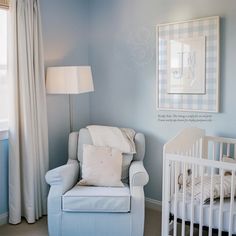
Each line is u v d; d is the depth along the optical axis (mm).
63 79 2902
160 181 3158
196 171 2508
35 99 2863
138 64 3189
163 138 3094
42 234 2650
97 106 3582
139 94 3219
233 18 2582
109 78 3439
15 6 2650
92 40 3535
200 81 2781
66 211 2416
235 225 2008
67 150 3412
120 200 2359
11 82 2699
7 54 2699
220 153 2678
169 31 2922
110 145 2926
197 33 2760
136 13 3148
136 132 3262
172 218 2305
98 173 2656
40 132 2908
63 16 3248
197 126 2871
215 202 2170
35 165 2883
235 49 2594
